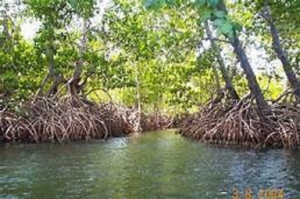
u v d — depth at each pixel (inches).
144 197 384.8
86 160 578.9
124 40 892.6
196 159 586.2
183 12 836.0
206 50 870.4
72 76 908.0
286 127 725.3
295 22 634.8
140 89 1203.2
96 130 876.0
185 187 419.8
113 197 385.7
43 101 845.2
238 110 769.6
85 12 869.8
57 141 815.7
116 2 890.1
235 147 720.3
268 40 837.2
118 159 585.6
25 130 805.9
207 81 1047.0
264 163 551.5
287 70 681.0
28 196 391.5
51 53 866.8
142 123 1110.4
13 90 836.0
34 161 571.5
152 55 879.7
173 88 1022.4
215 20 159.8
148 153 647.8
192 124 905.5
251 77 759.1
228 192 400.2
